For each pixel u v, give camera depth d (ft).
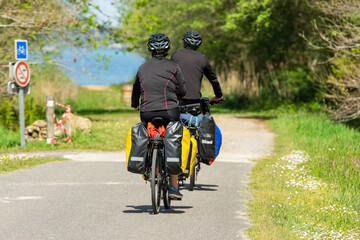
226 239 51.11
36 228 54.24
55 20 169.48
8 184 78.07
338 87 172.35
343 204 68.80
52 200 67.67
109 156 111.24
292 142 133.90
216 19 288.30
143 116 58.75
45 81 252.01
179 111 65.10
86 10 178.19
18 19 163.32
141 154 57.31
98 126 164.35
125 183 80.48
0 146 125.90
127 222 57.11
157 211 60.29
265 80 283.59
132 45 207.92
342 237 53.83
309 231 54.54
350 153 102.53
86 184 79.15
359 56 167.22
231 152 119.85
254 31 274.36
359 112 166.50
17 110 178.19
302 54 287.69
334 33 178.19
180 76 59.11
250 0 233.76
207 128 68.39
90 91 354.13
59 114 226.79
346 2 167.53
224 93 286.46
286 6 248.73
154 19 207.41
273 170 93.20
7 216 59.06
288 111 247.70
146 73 58.80
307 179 83.61
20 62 120.16
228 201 68.74
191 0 293.64
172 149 57.52
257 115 241.14
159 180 59.77
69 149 121.39
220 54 320.29
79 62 181.57
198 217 59.77
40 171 90.43
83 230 53.67
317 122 171.53
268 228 55.06
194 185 78.18
